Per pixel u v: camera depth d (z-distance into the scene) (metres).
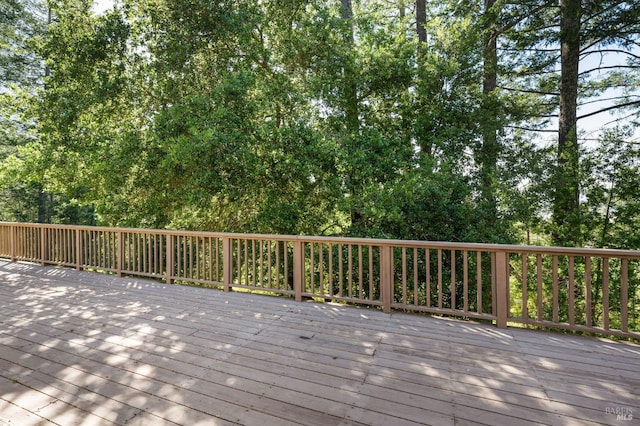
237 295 4.79
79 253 6.59
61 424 1.99
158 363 2.74
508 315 3.50
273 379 2.48
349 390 2.33
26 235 7.50
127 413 2.09
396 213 6.77
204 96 7.83
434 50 8.73
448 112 8.41
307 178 7.79
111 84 8.34
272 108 8.30
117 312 4.05
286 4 8.63
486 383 2.42
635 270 6.87
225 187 7.56
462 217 7.11
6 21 16.52
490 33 9.99
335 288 7.31
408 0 13.58
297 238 4.45
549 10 10.02
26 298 4.66
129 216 9.34
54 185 10.38
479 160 8.23
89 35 8.53
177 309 4.16
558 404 2.16
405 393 2.29
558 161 7.74
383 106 9.10
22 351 2.98
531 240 8.12
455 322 3.67
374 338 3.24
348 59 8.34
